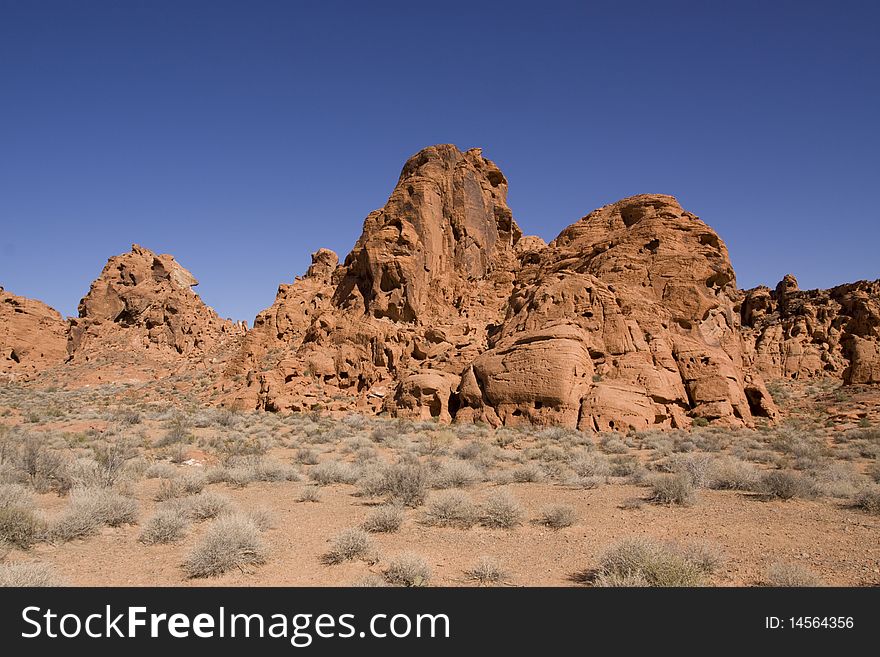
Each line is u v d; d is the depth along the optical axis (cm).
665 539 939
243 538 842
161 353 7862
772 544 902
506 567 809
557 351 3341
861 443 2750
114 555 873
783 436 2936
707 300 3966
